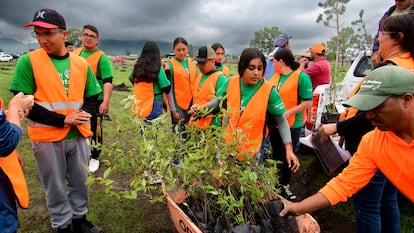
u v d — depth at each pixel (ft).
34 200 12.62
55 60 9.00
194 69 16.85
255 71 9.20
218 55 17.54
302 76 12.37
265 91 9.51
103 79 14.60
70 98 9.11
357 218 7.86
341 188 6.36
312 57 18.13
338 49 20.35
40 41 8.61
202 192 8.17
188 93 16.33
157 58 13.34
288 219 7.40
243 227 7.12
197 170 7.65
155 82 13.51
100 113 14.37
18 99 7.02
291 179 15.29
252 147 8.86
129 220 11.36
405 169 5.82
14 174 6.70
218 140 7.93
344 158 8.08
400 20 7.47
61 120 8.78
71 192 9.98
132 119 8.16
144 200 12.76
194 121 9.73
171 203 8.09
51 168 9.04
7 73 63.82
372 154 6.24
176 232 10.68
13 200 6.77
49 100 8.77
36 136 8.81
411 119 5.27
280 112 9.70
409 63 7.32
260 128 9.58
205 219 7.91
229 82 10.21
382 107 5.12
